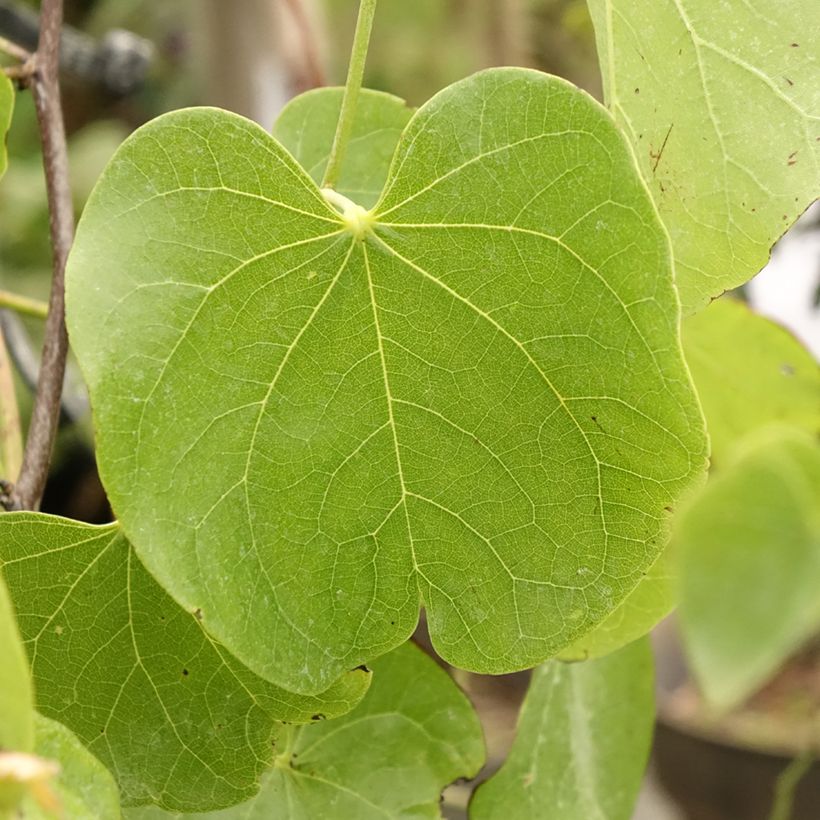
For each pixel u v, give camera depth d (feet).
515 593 1.04
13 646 0.86
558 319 1.01
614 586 1.03
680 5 1.11
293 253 1.01
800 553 0.61
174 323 0.99
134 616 1.06
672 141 1.11
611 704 1.32
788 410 1.55
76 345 0.97
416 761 1.19
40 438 1.14
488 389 1.03
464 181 1.01
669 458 1.01
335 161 1.09
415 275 1.02
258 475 1.01
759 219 1.11
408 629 1.04
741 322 1.48
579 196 1.00
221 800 1.08
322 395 1.02
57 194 1.20
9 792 0.85
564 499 1.03
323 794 1.17
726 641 0.60
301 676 1.01
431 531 1.04
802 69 1.11
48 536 1.05
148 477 0.99
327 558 1.03
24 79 1.21
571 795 1.28
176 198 0.99
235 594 1.00
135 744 1.08
